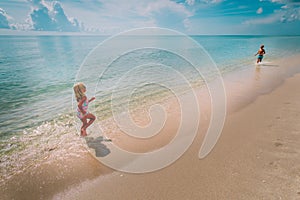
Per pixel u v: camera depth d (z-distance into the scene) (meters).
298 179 2.63
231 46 41.66
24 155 3.79
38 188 2.88
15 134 4.77
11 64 18.44
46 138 4.52
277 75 10.45
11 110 6.57
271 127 4.27
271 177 2.70
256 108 5.56
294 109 5.30
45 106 6.98
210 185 2.64
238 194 2.45
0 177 3.14
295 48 31.97
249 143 3.65
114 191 2.71
